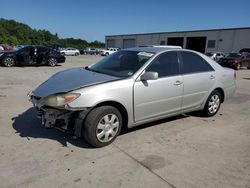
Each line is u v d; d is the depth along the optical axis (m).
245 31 35.88
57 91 3.57
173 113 4.70
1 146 3.71
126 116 4.02
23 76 11.19
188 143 4.11
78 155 3.53
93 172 3.12
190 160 3.53
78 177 3.00
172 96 4.52
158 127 4.78
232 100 7.66
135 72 4.07
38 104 3.72
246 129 4.92
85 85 3.66
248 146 4.09
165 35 48.22
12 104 6.03
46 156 3.47
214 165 3.42
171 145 4.00
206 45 41.47
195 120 5.33
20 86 8.55
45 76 11.40
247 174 3.21
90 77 4.02
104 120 3.74
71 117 3.65
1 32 78.88
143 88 4.05
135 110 4.05
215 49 40.19
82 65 19.09
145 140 4.14
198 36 42.41
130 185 2.89
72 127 3.73
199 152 3.79
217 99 5.61
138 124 4.23
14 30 93.31
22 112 5.38
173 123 5.06
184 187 2.89
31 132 4.27
